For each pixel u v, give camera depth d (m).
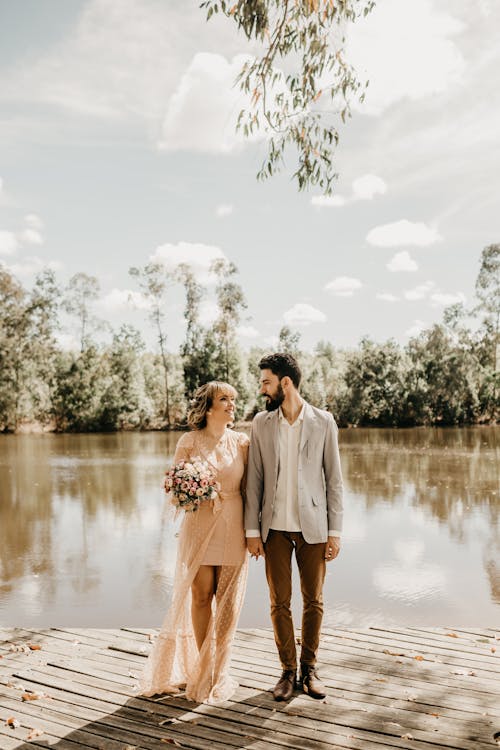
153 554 7.75
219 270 43.12
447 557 7.34
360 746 2.65
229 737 2.74
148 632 4.05
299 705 3.02
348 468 17.16
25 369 41.84
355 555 7.46
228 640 3.14
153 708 3.01
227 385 3.26
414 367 45.50
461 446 25.52
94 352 42.38
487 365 45.81
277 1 4.67
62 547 8.15
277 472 3.17
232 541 3.18
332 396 45.78
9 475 16.41
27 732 2.80
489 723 2.83
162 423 43.94
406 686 3.21
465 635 3.98
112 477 15.82
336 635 3.99
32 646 3.78
